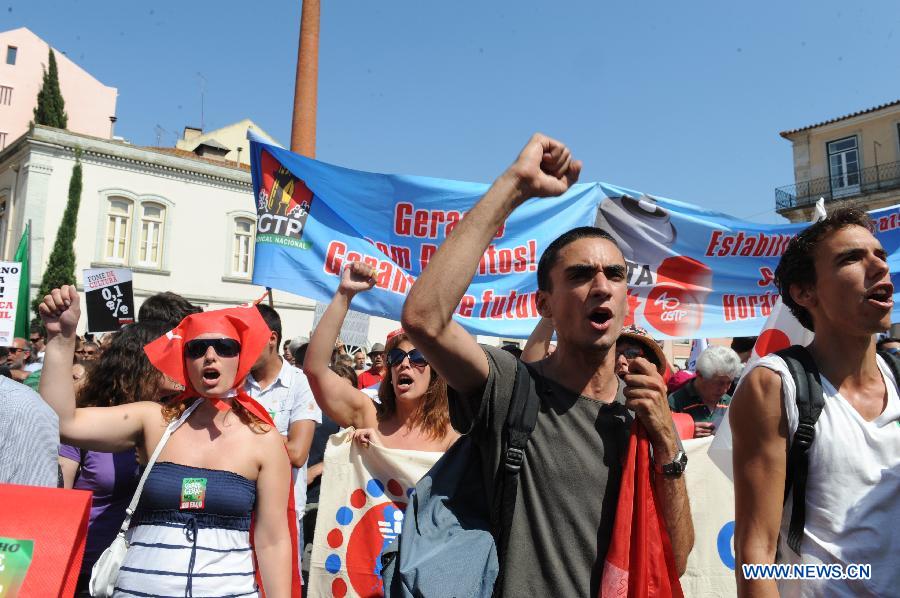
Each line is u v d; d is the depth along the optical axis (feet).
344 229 15.42
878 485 5.82
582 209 17.10
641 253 17.52
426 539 5.40
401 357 11.88
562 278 5.94
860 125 86.12
